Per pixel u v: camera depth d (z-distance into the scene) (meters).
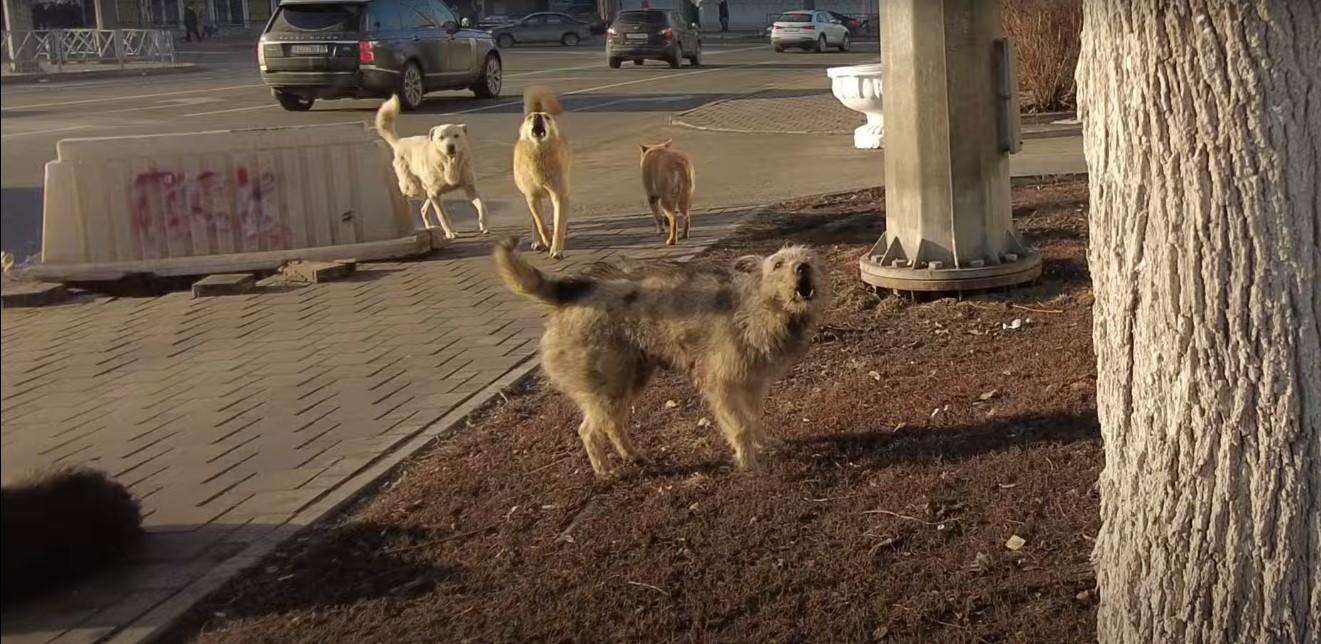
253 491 5.39
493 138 19.09
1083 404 5.78
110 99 23.33
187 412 6.50
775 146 17.19
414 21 23.55
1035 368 6.39
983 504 4.84
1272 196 3.05
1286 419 3.13
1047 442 5.38
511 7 61.44
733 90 27.36
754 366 5.14
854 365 6.73
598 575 4.47
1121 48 3.25
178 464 5.72
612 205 12.87
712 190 13.52
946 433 5.59
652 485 5.27
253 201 9.99
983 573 4.33
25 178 6.36
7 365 7.46
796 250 5.11
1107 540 3.68
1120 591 3.60
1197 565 3.33
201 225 9.88
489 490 5.32
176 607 4.38
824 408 6.03
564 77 32.56
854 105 16.33
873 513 4.83
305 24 22.25
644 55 35.81
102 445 5.98
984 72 7.66
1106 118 3.38
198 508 5.21
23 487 4.54
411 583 4.51
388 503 5.24
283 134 10.08
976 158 7.72
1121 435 3.54
